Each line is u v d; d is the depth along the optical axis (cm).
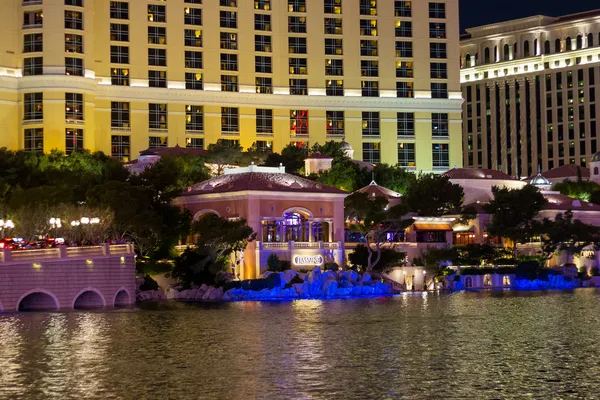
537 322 8800
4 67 18188
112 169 13188
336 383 5734
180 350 7006
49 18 18188
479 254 14138
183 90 19825
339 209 13112
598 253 15262
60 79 18150
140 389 5569
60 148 18088
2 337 7562
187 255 11869
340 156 18250
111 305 9969
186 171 15525
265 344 7325
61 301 9406
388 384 5697
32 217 10819
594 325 8538
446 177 15300
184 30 19975
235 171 13500
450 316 9362
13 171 13200
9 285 9019
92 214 10962
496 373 6031
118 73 19438
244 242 12100
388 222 13325
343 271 12506
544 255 14575
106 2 19388
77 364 6381
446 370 6153
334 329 8269
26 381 5800
